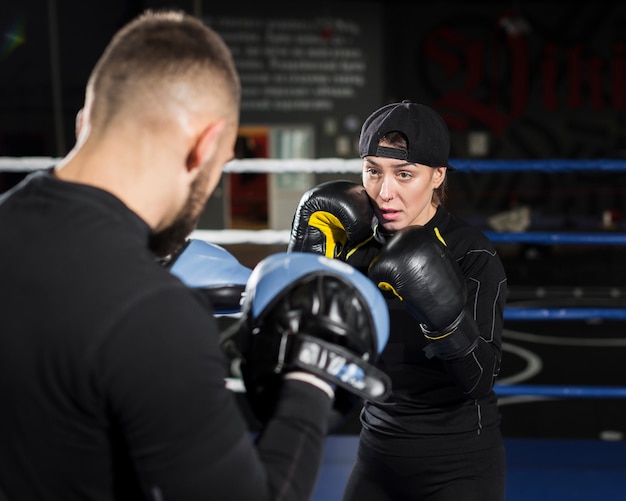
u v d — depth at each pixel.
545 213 10.82
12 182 8.63
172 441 0.57
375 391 0.68
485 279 1.26
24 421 0.59
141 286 0.60
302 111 10.16
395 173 1.26
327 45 10.06
